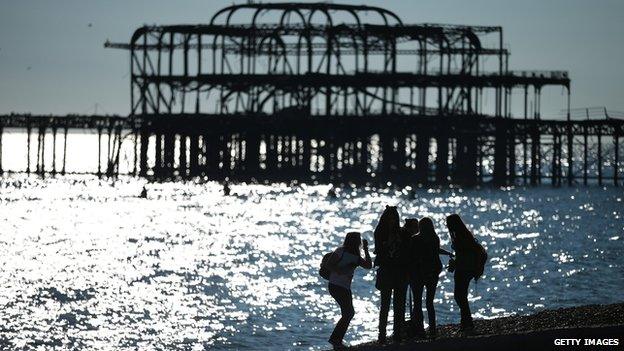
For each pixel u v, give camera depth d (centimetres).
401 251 5884
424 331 6116
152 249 15525
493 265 12988
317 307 9294
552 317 6644
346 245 5906
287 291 10450
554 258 14088
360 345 5950
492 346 5247
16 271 11838
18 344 7512
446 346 5344
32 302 9412
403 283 5897
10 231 18325
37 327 8162
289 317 8700
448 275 11450
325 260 5934
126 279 11356
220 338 7769
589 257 14238
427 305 6016
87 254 14350
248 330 8081
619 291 10200
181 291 10394
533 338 5306
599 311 6775
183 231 19688
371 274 11488
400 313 5919
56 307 9169
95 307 9219
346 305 5875
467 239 6059
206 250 15562
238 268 12825
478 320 6912
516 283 10838
